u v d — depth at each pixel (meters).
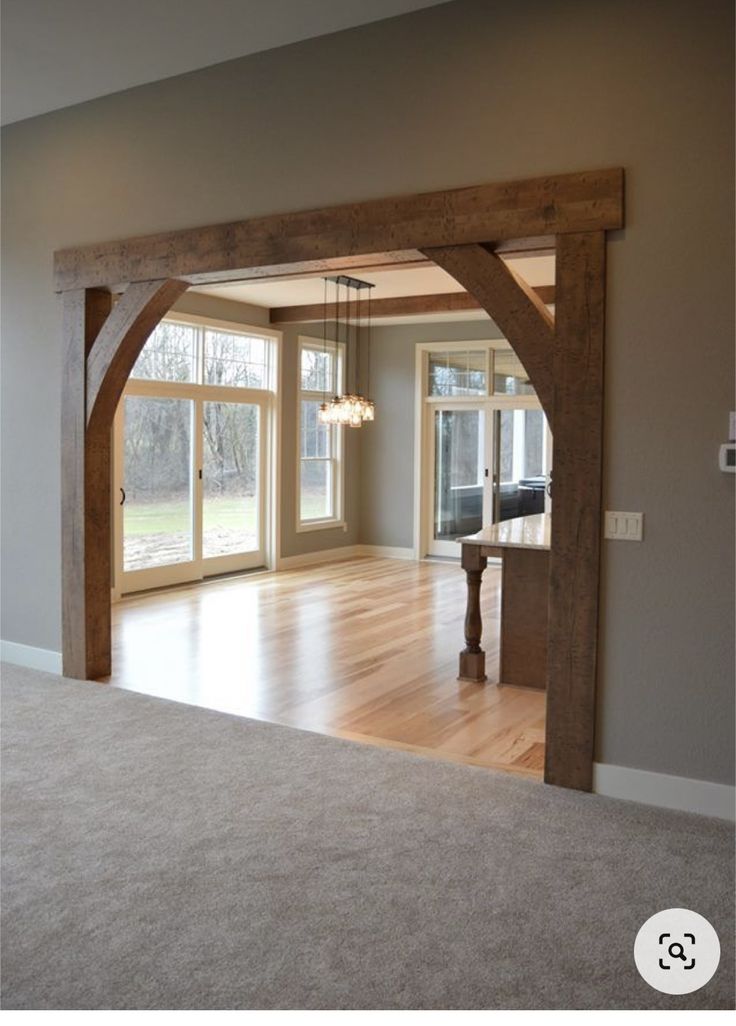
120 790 3.54
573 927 2.58
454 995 2.26
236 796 3.49
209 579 8.80
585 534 3.57
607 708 3.59
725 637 3.37
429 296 8.71
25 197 5.30
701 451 3.38
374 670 5.51
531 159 3.64
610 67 3.47
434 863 2.96
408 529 10.54
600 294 3.50
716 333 3.33
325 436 10.39
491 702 4.86
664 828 3.27
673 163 3.37
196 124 4.57
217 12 3.93
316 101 4.18
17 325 5.37
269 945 2.47
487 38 3.72
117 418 7.63
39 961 2.39
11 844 3.07
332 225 4.11
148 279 4.73
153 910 2.65
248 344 9.11
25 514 5.39
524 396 9.77
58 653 5.29
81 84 4.76
